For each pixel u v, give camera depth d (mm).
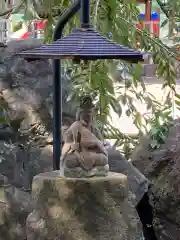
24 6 6098
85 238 4254
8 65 6355
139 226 4492
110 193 4312
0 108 6086
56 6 6484
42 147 6148
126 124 9258
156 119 6688
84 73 6363
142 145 6656
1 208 5340
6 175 5883
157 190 5758
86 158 4320
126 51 3805
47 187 4340
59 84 4875
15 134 6176
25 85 6285
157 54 6488
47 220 4328
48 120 6266
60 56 3750
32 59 4051
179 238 5520
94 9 5910
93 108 4504
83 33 4066
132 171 5867
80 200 4281
